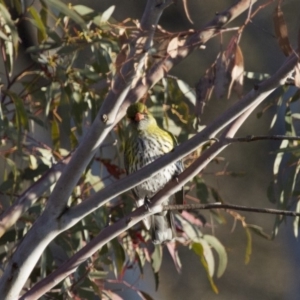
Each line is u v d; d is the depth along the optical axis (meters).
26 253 7.78
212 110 17.03
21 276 7.80
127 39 8.16
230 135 7.48
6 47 10.23
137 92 9.41
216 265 17.84
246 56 17.69
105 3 16.69
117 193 7.62
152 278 16.50
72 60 10.16
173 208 7.75
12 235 10.20
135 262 11.24
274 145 17.78
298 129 12.43
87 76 10.10
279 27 7.55
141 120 10.30
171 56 8.59
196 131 10.68
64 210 7.76
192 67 16.98
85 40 10.14
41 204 10.27
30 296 7.95
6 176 10.75
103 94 10.32
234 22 17.30
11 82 10.52
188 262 17.77
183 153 7.32
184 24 17.50
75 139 10.71
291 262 18.48
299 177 10.40
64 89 10.13
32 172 10.49
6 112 10.59
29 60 13.15
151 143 10.26
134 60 7.86
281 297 18.27
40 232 7.74
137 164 10.34
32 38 13.01
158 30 9.63
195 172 7.66
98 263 10.25
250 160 17.77
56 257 11.61
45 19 10.57
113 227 7.95
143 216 7.92
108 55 10.01
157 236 9.87
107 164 10.80
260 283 18.14
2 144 10.74
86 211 7.73
